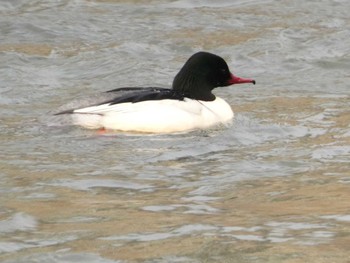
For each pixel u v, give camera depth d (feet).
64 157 46.73
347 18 75.87
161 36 71.67
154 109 51.39
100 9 76.38
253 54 68.95
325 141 50.14
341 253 34.14
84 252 34.37
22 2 77.00
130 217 38.17
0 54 67.26
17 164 45.44
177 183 43.09
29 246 34.94
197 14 75.92
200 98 54.34
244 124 53.11
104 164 45.78
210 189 42.16
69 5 76.79
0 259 33.71
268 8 77.66
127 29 72.84
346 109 57.16
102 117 51.11
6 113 55.21
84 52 68.49
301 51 69.67
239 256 34.01
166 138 50.14
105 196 40.96
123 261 33.68
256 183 43.04
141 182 43.14
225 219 37.93
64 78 64.08
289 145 49.49
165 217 38.17
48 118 52.26
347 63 67.72
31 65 65.87
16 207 39.19
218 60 54.75
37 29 71.97
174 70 65.98
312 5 78.33
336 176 43.93
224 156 47.50
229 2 79.00
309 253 34.17
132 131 50.98
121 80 64.18
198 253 34.32
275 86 63.26
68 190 41.70
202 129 51.98
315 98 60.03
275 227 36.91
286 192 41.60
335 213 38.50
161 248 34.78
